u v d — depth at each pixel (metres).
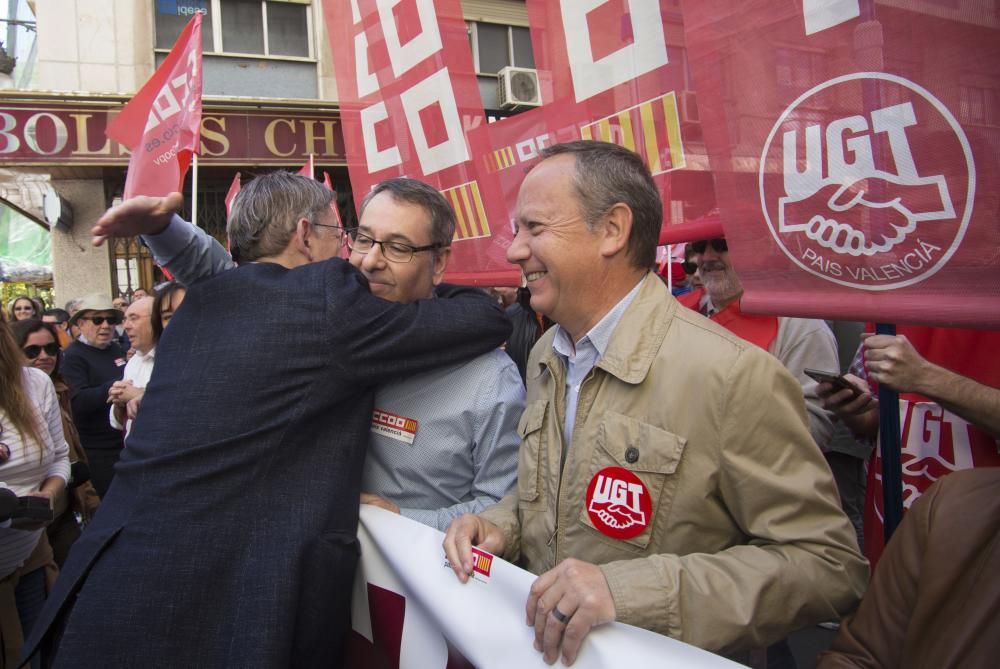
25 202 8.47
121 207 1.59
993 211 1.00
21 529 2.07
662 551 1.17
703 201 1.76
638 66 1.84
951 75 1.03
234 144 8.21
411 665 1.36
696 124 1.75
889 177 1.11
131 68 8.34
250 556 1.27
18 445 2.45
